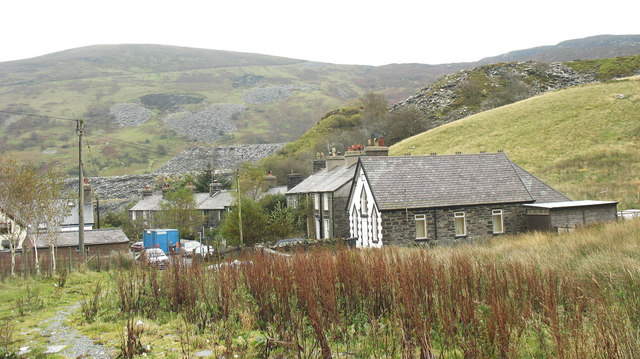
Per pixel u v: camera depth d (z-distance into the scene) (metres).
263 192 53.91
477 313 8.93
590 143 60.31
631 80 81.50
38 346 9.80
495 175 32.62
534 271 10.94
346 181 38.00
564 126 68.19
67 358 9.00
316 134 104.12
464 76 129.62
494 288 9.98
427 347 7.57
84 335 10.85
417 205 28.84
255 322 11.14
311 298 9.91
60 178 30.14
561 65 129.12
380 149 39.22
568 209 29.20
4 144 170.00
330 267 12.38
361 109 118.88
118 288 15.78
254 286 12.91
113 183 95.81
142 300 14.09
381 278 11.52
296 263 13.73
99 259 27.47
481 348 7.55
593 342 7.26
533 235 25.22
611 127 63.34
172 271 15.75
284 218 40.75
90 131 199.25
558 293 10.53
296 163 76.69
